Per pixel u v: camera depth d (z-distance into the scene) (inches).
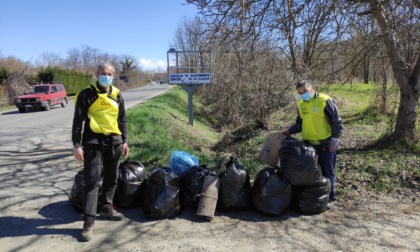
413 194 200.1
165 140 361.7
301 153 168.6
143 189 178.4
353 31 271.3
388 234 152.4
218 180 172.4
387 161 256.1
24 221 164.1
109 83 149.5
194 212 174.6
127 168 179.6
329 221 165.8
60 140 390.9
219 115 627.5
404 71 286.7
